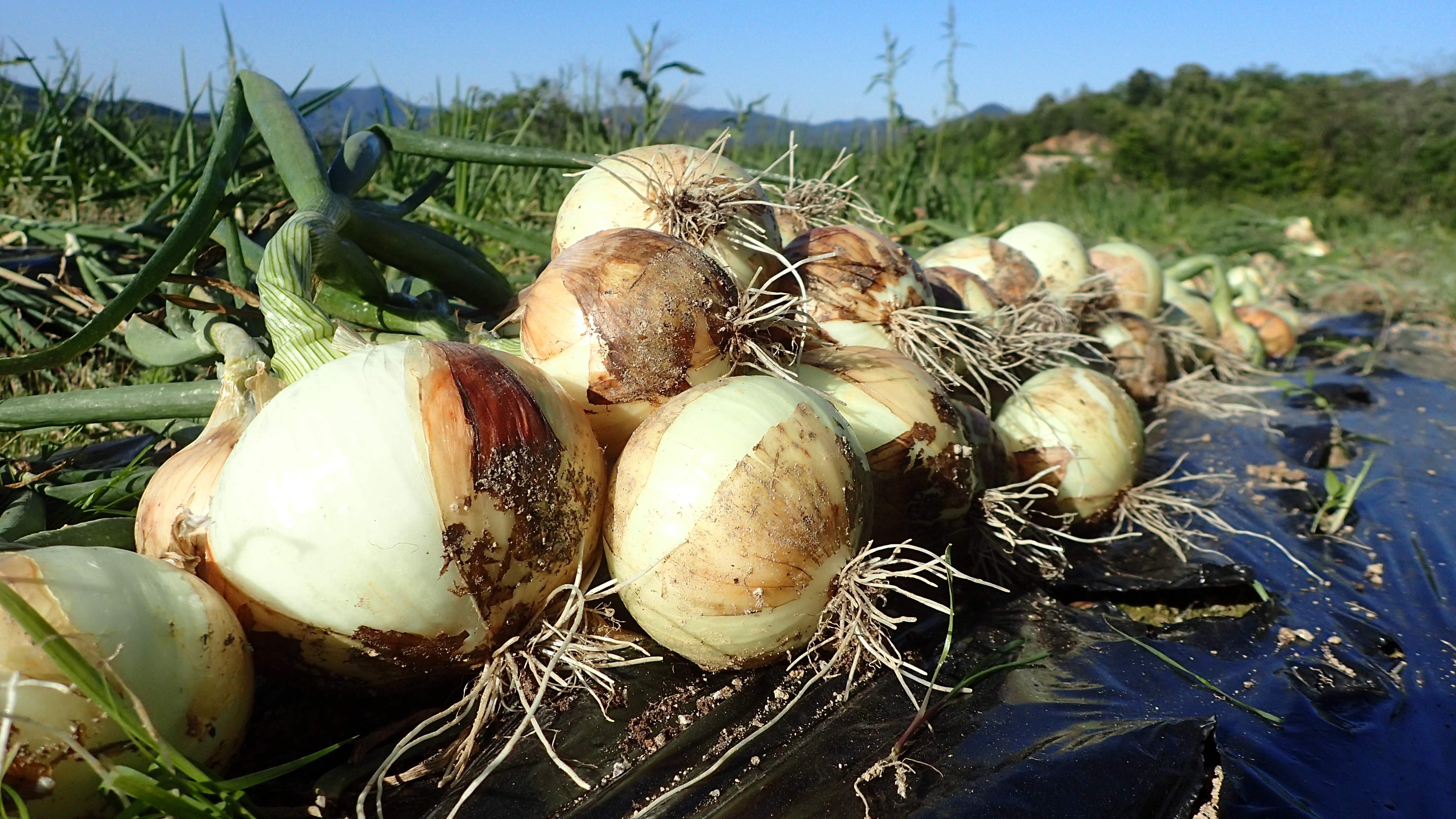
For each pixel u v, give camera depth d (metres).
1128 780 0.24
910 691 0.28
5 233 0.65
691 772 0.26
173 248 0.36
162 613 0.21
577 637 0.26
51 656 0.18
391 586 0.23
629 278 0.29
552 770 0.25
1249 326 0.82
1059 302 0.55
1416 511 0.48
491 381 0.24
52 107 0.76
